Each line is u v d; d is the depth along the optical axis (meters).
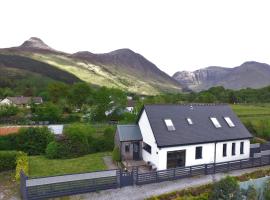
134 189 21.92
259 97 118.06
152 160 27.78
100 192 21.14
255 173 26.28
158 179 23.66
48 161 29.73
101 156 32.25
